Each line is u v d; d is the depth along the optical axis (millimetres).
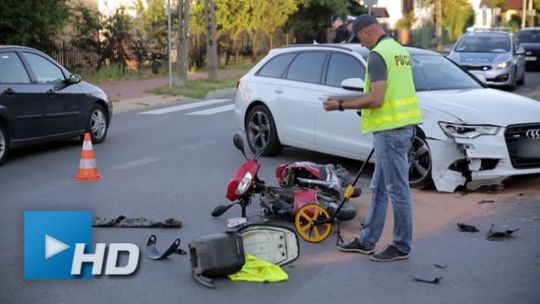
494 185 8383
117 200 8172
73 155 11133
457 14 57156
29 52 10969
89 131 11992
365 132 5926
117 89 22094
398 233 5988
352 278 5625
